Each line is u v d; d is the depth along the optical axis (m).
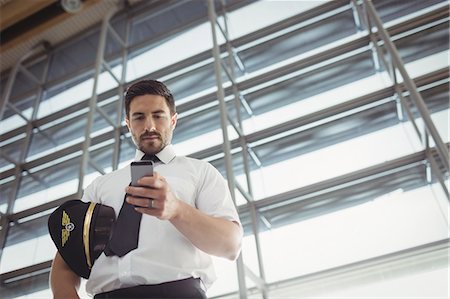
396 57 2.59
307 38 3.59
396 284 2.12
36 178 3.76
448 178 2.39
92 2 4.68
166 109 1.12
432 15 3.07
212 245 0.90
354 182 2.63
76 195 2.79
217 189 1.05
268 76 3.35
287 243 2.53
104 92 3.96
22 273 3.04
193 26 4.25
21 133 4.20
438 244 2.16
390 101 2.87
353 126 2.94
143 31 4.66
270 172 2.95
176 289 0.87
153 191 0.80
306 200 2.67
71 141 3.95
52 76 4.90
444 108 2.69
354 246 2.36
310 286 2.26
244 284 1.91
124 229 0.94
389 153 2.70
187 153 3.24
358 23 3.50
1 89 5.06
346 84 3.20
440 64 2.92
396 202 2.48
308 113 3.02
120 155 3.43
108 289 0.90
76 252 0.94
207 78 3.73
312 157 2.92
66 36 5.16
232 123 3.07
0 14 4.77
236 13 4.14
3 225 3.42
